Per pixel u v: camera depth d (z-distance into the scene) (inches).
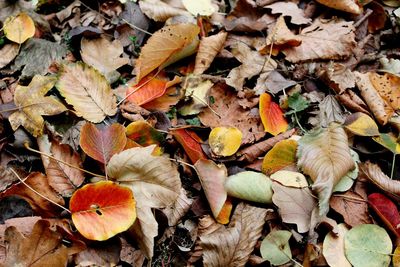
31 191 26.9
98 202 26.4
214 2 32.8
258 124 29.4
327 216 27.9
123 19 31.4
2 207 27.1
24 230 26.5
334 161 27.6
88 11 32.1
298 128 29.5
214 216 27.4
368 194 28.1
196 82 30.1
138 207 26.6
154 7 31.6
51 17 31.8
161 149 28.6
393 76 30.3
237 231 26.8
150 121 29.1
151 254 26.3
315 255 26.6
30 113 28.2
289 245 27.3
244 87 30.5
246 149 28.7
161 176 26.9
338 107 29.9
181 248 27.2
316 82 30.6
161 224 27.3
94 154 27.3
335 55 31.0
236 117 29.5
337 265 26.7
